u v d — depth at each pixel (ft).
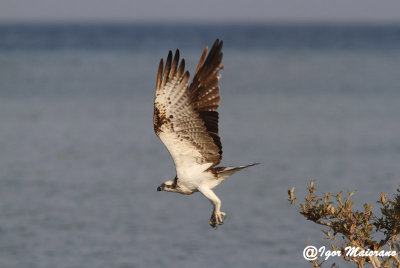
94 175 76.59
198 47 403.75
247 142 97.86
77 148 92.99
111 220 58.13
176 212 61.72
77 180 73.97
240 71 232.94
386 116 120.78
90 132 106.22
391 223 22.29
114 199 65.92
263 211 61.26
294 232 54.60
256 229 55.52
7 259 48.67
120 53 337.11
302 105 138.62
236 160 85.97
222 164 84.17
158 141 99.04
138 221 58.49
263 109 133.28
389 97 149.48
